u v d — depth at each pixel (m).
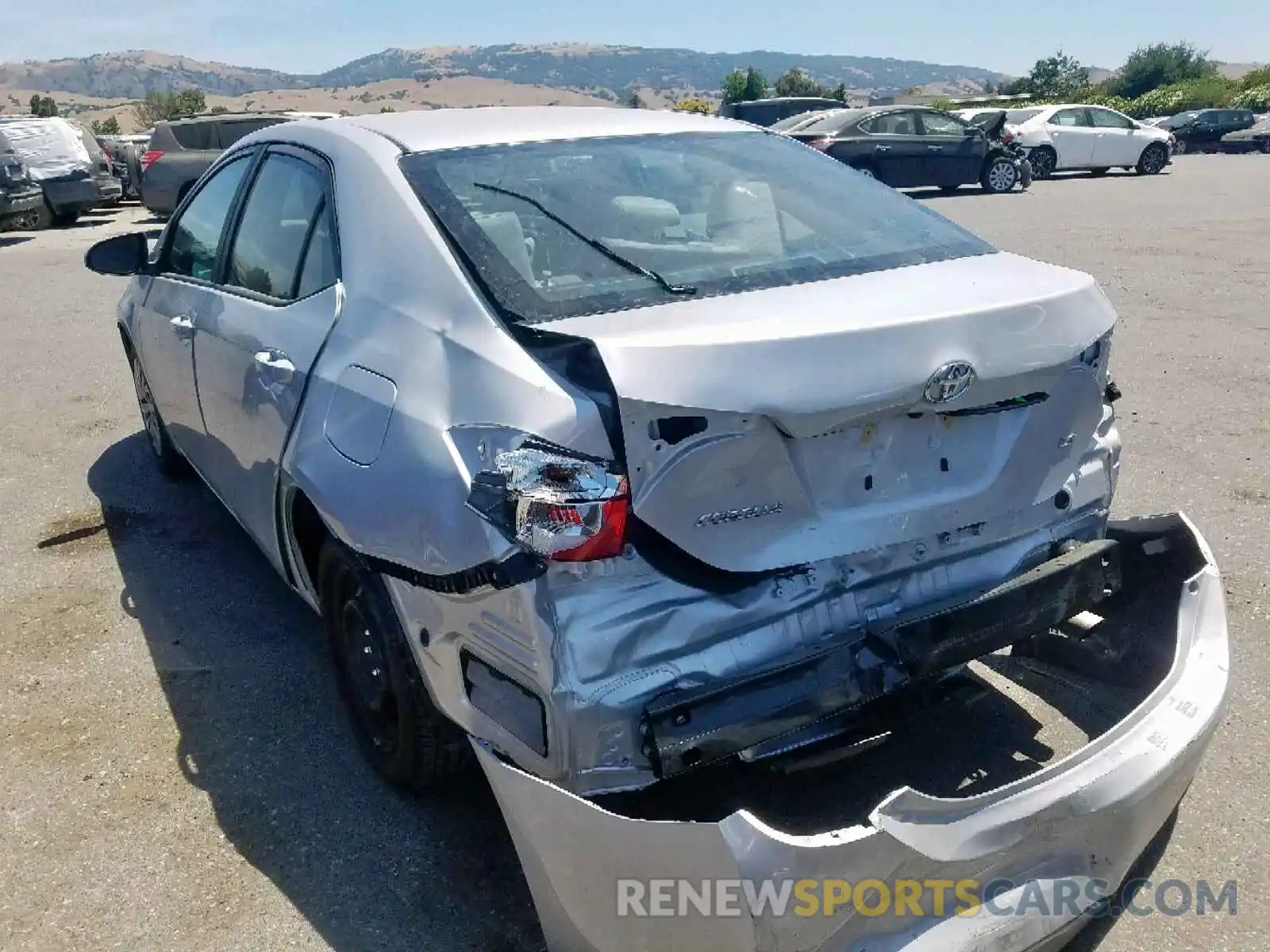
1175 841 2.83
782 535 2.29
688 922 2.00
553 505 2.12
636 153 3.22
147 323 4.65
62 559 4.64
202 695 3.59
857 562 2.41
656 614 2.19
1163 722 2.36
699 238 2.83
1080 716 3.26
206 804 3.06
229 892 2.73
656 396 2.11
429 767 2.85
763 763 2.38
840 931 2.02
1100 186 20.88
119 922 2.64
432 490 2.33
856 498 2.36
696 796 2.71
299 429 2.92
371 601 2.72
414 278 2.69
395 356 2.61
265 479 3.27
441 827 2.94
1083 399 2.65
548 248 2.68
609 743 2.16
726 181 3.17
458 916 2.63
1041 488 2.63
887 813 2.02
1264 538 4.53
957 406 2.37
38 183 16.38
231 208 3.97
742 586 2.28
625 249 2.71
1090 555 2.67
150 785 3.15
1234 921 2.57
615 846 2.03
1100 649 3.09
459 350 2.45
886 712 2.56
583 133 3.30
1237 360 7.25
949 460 2.48
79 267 12.52
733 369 2.16
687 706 2.16
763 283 2.58
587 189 2.97
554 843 2.12
